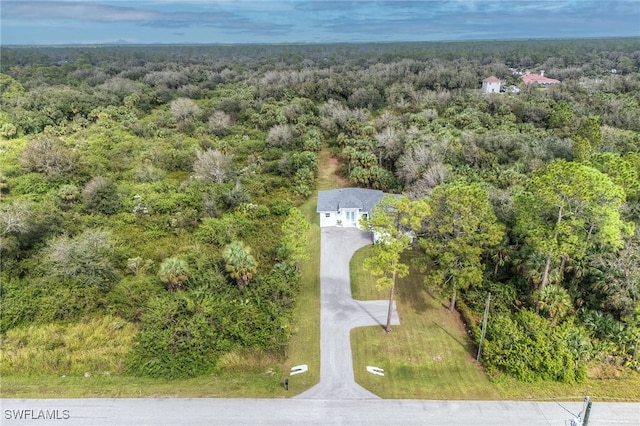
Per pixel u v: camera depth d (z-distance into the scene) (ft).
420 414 78.64
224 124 237.86
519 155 176.04
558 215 93.04
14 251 118.62
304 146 218.59
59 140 200.44
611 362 91.71
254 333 94.63
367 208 147.23
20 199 149.07
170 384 85.71
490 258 114.01
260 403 81.00
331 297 112.98
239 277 106.11
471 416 78.18
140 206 151.43
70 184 165.37
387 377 87.81
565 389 84.48
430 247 100.17
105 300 104.73
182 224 143.43
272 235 138.72
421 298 112.27
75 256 110.01
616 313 98.58
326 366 90.43
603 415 78.38
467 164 169.89
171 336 91.09
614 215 87.35
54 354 91.09
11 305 100.12
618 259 94.89
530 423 76.69
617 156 119.96
